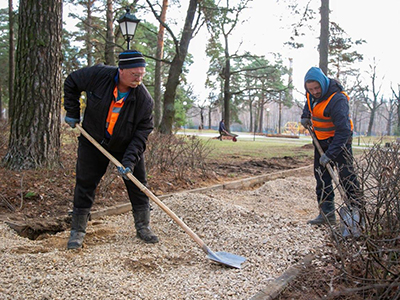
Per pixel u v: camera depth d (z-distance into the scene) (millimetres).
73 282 2838
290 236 4020
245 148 16938
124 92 3701
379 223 2867
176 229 4441
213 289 2898
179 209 4926
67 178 6207
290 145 21281
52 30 6719
